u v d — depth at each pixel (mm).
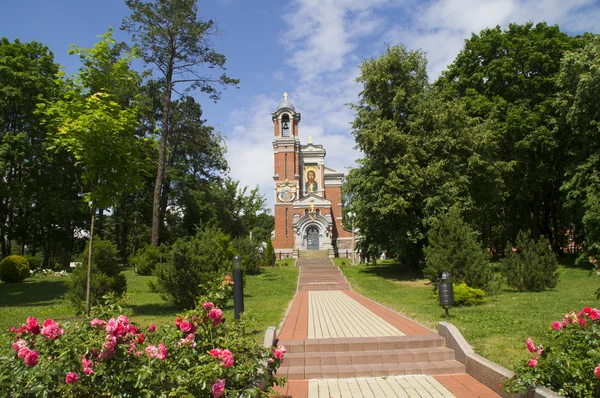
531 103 28391
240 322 5945
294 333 9766
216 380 4383
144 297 18422
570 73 23656
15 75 24594
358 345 8500
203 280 13758
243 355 5125
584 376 4895
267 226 74938
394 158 23812
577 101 22516
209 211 40125
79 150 11391
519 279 17500
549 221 35906
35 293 19812
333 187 55906
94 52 12000
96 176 12117
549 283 17391
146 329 5711
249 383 4992
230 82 27094
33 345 4551
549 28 28938
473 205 24547
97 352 4387
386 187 23656
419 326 10266
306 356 8078
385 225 24516
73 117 11656
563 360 4977
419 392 6605
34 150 26500
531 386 5113
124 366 4387
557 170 30250
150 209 38344
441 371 7570
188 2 25031
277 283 23797
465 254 15445
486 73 29047
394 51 25453
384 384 7070
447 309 11461
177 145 39000
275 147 54281
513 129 27094
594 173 22875
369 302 16234
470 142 24281
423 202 23703
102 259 14281
